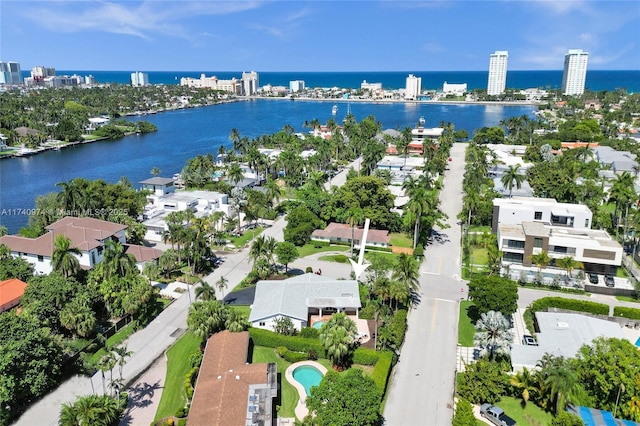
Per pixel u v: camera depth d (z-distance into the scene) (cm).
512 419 5881
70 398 6444
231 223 12975
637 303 9144
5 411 5950
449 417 6125
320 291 8644
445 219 14062
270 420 5481
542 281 9850
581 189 13825
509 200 12938
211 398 5878
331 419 5197
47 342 6650
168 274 10188
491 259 10131
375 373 6600
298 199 14800
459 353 7506
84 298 7881
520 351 6875
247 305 8944
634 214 11594
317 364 7175
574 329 7344
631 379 5666
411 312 8750
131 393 6600
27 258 10100
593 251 10050
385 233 12244
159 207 14712
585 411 5791
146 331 8144
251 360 7281
